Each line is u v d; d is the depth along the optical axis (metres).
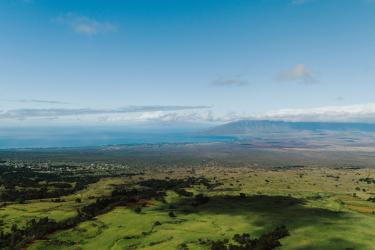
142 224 145.88
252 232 128.88
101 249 121.56
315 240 112.00
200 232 132.75
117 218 157.25
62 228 147.75
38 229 143.75
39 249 122.69
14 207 186.38
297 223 134.75
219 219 151.00
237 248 110.62
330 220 137.50
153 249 116.69
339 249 102.62
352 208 167.38
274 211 160.50
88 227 145.38
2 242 133.62
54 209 181.12
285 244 111.06
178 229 138.00
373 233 118.62
